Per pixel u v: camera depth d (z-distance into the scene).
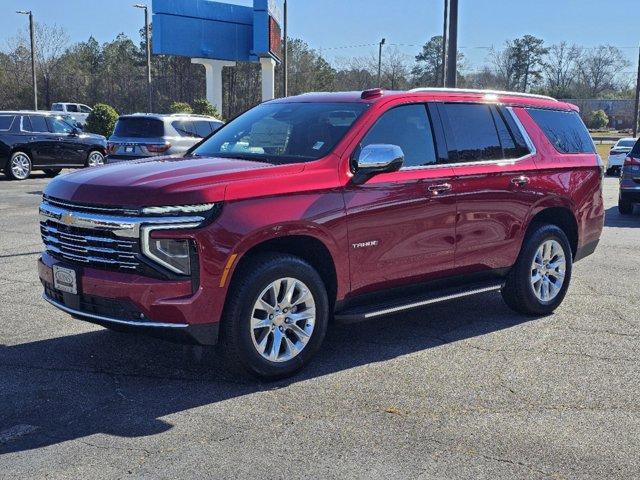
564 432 4.23
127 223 4.42
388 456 3.88
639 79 48.19
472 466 3.78
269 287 4.79
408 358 5.54
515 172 6.34
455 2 14.05
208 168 4.89
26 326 6.16
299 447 3.96
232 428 4.20
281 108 6.08
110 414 4.38
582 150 7.27
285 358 4.96
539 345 5.93
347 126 5.39
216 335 4.62
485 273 6.27
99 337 5.88
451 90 6.18
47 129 21.05
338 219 5.05
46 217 4.98
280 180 4.82
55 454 3.84
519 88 96.19
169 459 3.80
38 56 66.88
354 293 5.32
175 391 4.76
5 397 4.62
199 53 35.09
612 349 5.84
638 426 4.34
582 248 7.26
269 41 35.31
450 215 5.80
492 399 4.73
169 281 4.45
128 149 15.39
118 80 76.12
